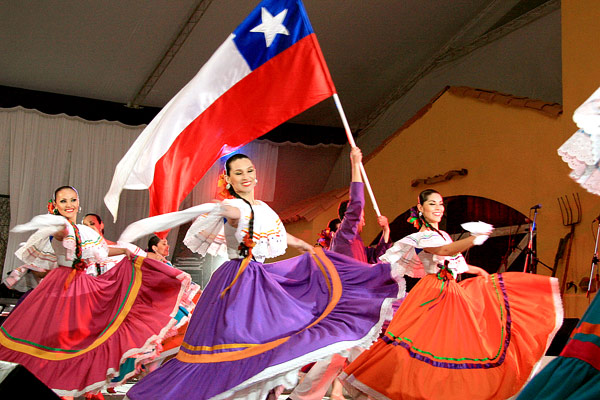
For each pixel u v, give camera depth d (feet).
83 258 14.57
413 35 39.17
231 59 15.56
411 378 11.48
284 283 11.18
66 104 44.06
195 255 43.42
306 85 15.75
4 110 43.19
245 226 10.80
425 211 13.75
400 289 10.71
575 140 7.30
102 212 44.93
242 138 15.72
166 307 14.90
